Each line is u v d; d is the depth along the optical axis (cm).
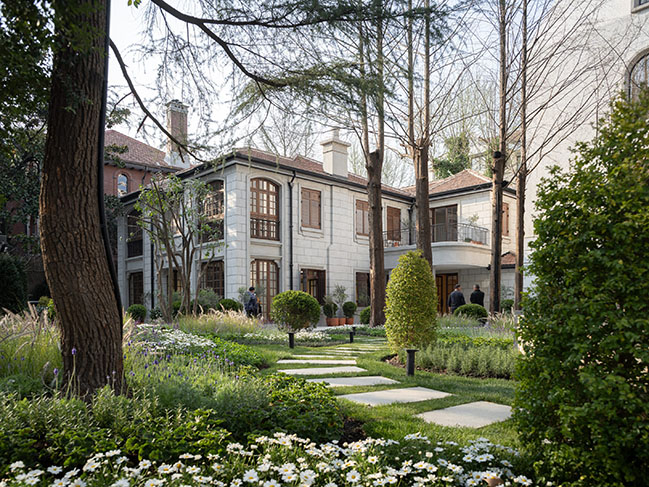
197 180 1253
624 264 222
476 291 1631
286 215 1891
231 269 1700
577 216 248
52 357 446
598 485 218
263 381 443
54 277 337
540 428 256
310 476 222
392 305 792
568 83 1060
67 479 217
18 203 1719
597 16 1070
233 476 235
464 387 540
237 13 447
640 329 215
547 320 249
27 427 264
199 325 1118
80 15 307
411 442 285
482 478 234
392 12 406
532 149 1247
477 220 2197
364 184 2236
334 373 633
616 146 241
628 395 203
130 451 257
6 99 369
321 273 2047
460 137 1320
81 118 336
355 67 442
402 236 2377
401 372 650
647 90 246
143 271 2130
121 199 2223
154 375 416
